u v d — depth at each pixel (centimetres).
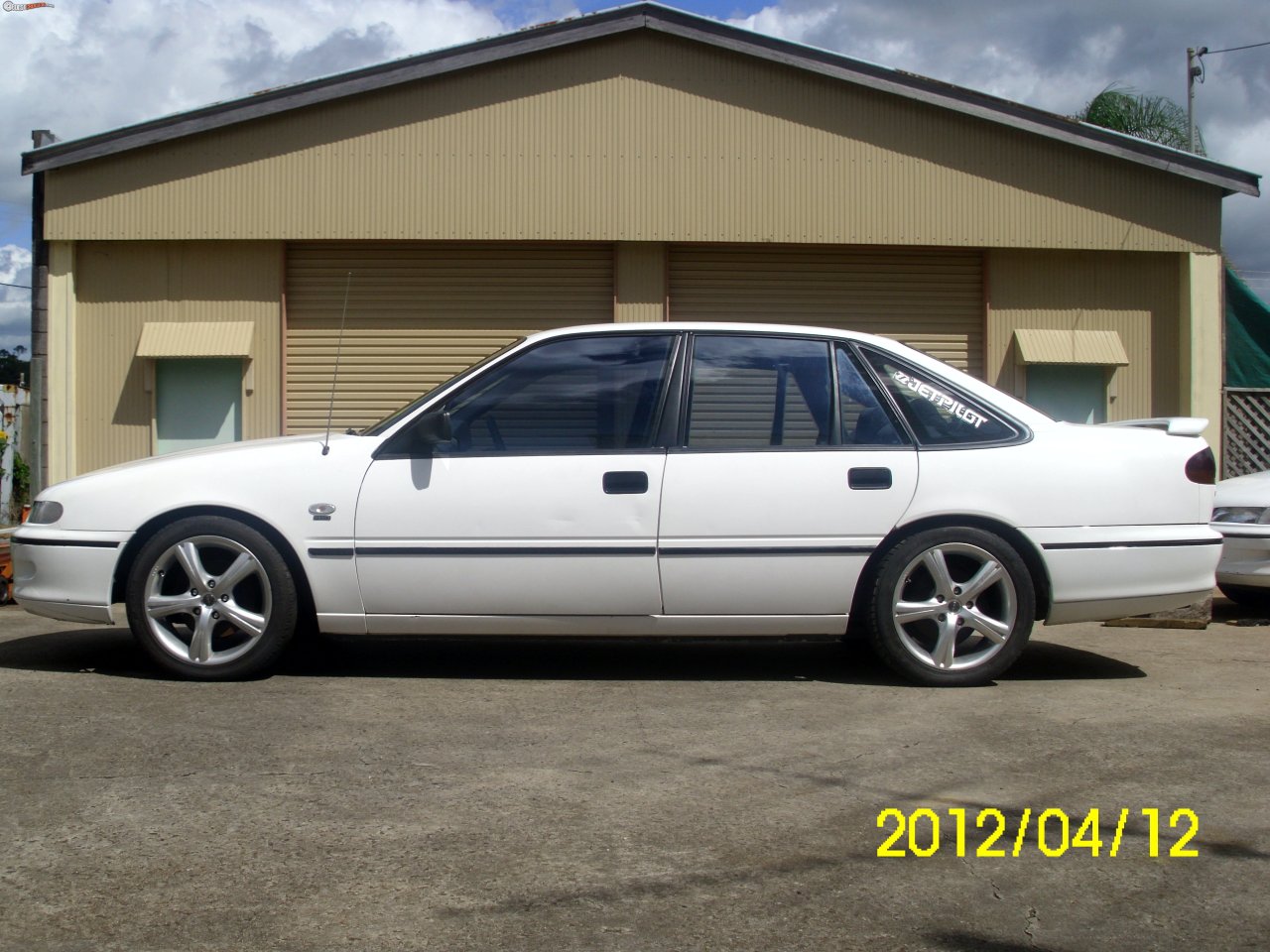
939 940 306
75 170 1114
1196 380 1186
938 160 1148
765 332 577
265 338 1138
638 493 550
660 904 325
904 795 410
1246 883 344
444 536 550
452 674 587
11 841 363
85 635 690
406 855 355
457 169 1126
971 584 557
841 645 670
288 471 556
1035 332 1184
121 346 1140
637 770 434
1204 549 569
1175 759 453
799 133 1138
